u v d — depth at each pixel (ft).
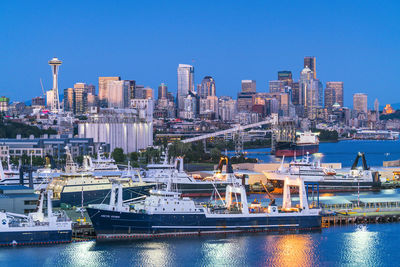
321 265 623.36
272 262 627.87
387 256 652.48
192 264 615.57
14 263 604.90
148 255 638.94
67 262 612.70
